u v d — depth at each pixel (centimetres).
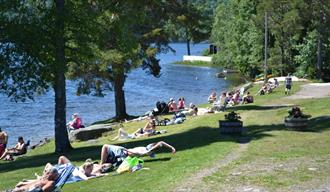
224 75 8519
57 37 2192
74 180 1486
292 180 1287
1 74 2116
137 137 2670
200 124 2733
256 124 2477
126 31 2627
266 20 5891
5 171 1944
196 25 3816
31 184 1327
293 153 1644
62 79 2375
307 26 6381
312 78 6056
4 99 5781
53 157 2222
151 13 3644
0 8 2103
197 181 1317
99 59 3067
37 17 2180
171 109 3806
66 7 2209
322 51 6141
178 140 2209
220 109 3331
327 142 1844
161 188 1275
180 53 16838
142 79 8369
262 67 7294
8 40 2105
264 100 3866
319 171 1379
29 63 2142
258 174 1363
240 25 8275
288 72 6588
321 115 2577
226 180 1311
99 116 4609
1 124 4172
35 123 4228
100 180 1473
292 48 6488
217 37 10162
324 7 6022
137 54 3403
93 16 2306
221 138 2056
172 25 3803
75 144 2808
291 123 2158
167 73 9462
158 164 1617
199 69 10419
